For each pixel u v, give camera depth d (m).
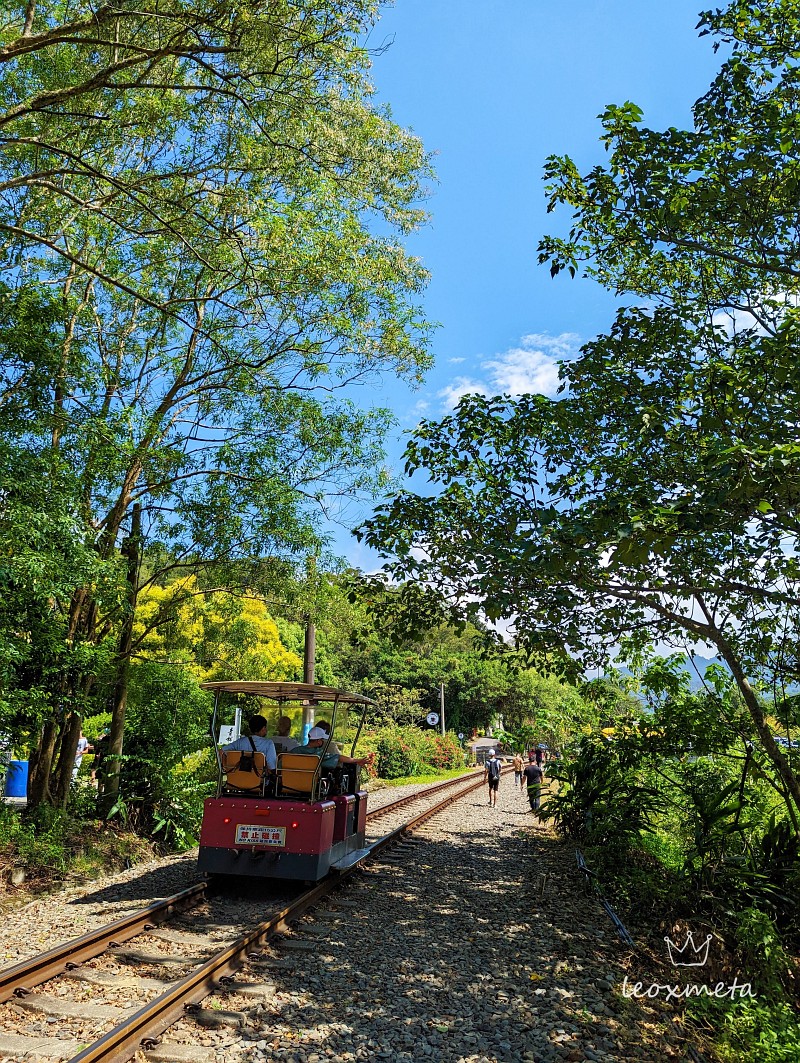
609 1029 5.46
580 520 6.86
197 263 12.66
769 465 5.41
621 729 12.33
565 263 8.86
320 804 9.12
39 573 9.38
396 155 11.58
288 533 12.66
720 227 7.99
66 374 11.28
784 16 7.54
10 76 11.52
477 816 18.95
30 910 8.52
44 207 11.48
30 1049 4.68
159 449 12.51
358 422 13.55
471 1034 5.27
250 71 9.68
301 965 6.52
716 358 7.91
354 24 9.39
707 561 7.04
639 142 7.54
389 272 13.06
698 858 9.37
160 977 6.02
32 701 10.48
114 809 12.31
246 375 12.75
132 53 10.90
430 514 8.68
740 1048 5.57
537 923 8.33
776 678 9.27
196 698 14.27
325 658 45.34
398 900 9.30
